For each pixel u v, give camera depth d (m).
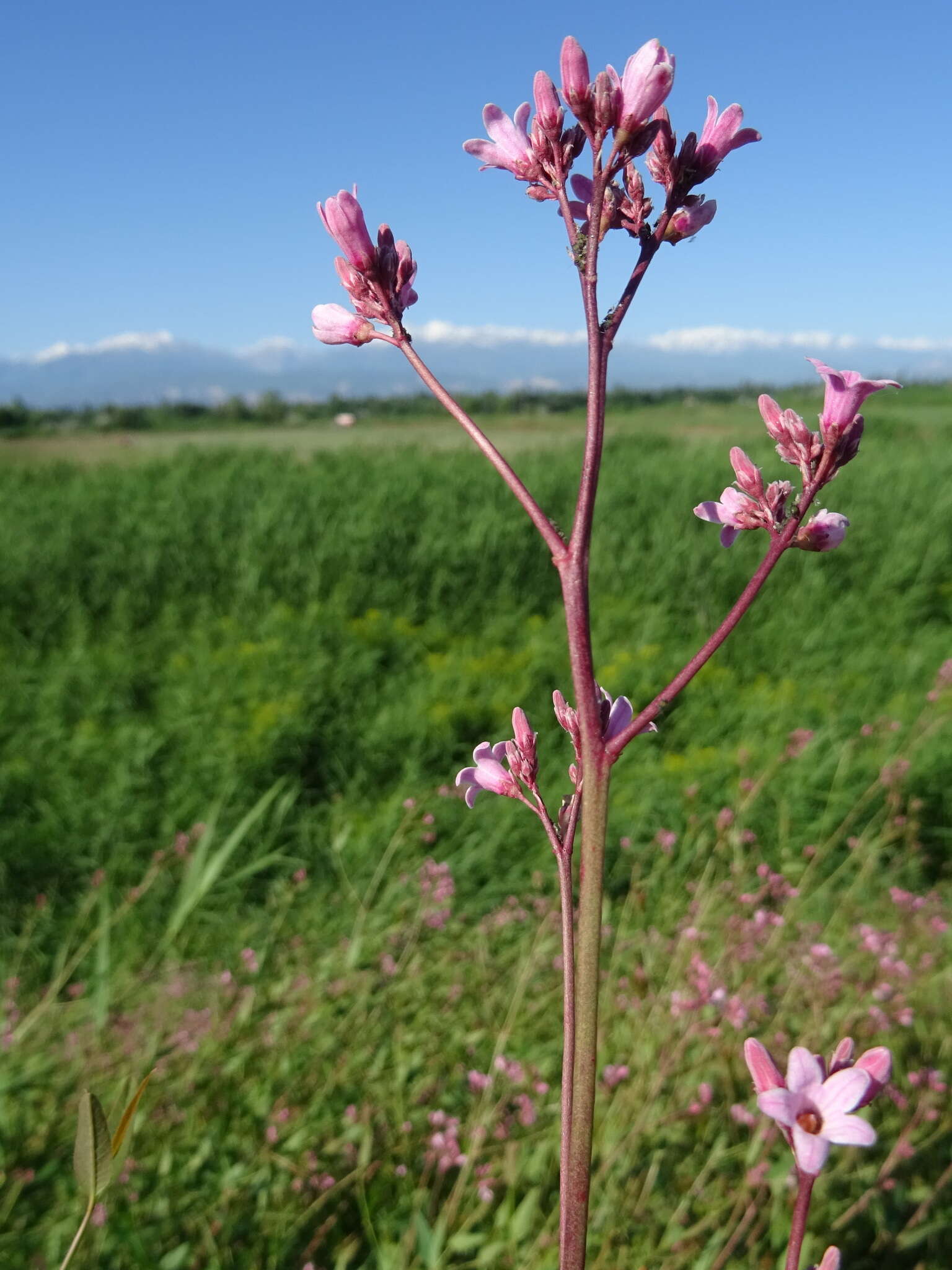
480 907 5.21
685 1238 2.55
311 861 5.78
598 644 9.52
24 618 10.59
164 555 12.28
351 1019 3.44
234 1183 2.70
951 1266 2.73
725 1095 3.23
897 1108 3.23
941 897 5.55
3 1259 2.45
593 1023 1.17
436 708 7.65
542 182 1.37
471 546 12.55
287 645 9.01
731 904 4.26
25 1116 2.91
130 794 6.32
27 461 20.89
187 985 4.48
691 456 20.73
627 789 6.39
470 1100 3.31
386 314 1.39
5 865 5.62
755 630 10.05
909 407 37.50
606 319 1.24
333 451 22.84
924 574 11.66
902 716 7.04
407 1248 2.43
